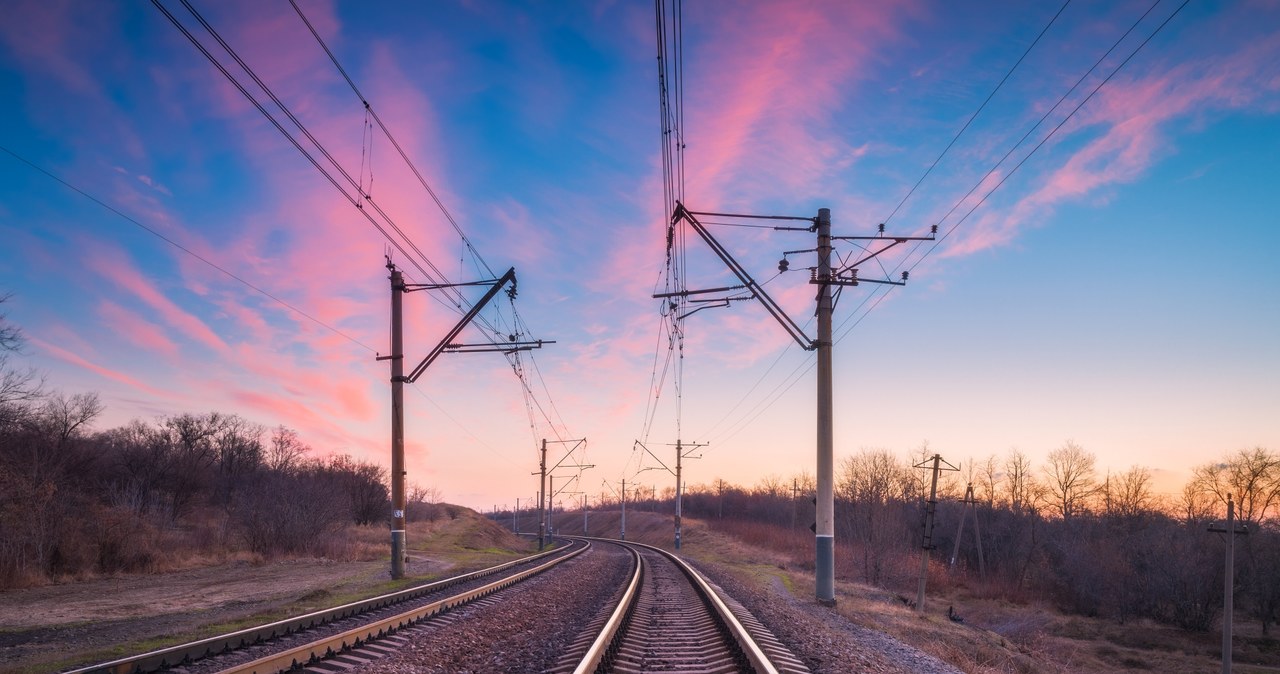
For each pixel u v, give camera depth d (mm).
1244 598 49281
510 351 24484
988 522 71312
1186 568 47312
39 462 28688
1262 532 49625
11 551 22547
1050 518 75938
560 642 11766
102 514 27312
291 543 35656
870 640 15156
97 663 9461
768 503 106250
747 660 9961
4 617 15180
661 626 13742
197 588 21531
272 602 17578
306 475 63906
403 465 24156
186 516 54094
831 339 20984
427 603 15875
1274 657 39031
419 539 53812
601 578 26172
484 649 11117
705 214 19531
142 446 56125
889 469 71250
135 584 22859
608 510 170125
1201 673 34531
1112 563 51312
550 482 82812
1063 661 31766
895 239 20453
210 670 8820
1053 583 58281
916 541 67812
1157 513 71438
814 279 20766
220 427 71062
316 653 9664
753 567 41969
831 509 21125
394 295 24125
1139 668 34781
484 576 25156
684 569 29828
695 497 134000
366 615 13781
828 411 20953
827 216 20828
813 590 28938
